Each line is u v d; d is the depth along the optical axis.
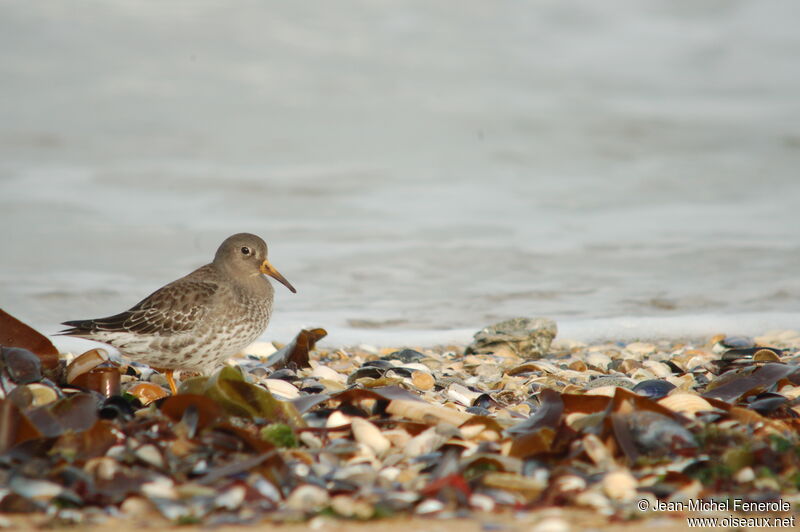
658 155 24.97
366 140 25.81
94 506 5.18
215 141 25.22
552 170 23.47
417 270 15.33
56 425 6.09
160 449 5.80
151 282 14.41
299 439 6.36
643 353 11.03
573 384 8.83
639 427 6.04
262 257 9.16
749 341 11.00
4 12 29.80
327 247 16.69
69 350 10.80
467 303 13.65
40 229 17.45
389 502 5.20
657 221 18.81
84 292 13.70
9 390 7.16
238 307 8.80
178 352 8.60
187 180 21.73
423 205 20.05
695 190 21.67
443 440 6.30
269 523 4.97
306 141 25.48
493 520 5.05
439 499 5.26
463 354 11.27
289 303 13.52
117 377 7.63
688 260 15.88
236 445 5.93
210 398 6.31
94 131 25.52
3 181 21.08
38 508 5.11
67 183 21.16
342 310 13.26
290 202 20.14
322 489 5.41
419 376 8.62
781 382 7.84
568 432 6.09
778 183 22.27
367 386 8.24
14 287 13.78
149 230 17.70
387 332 12.25
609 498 5.40
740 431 6.28
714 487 5.61
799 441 6.27
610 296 13.94
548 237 17.53
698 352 10.75
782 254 16.19
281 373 9.02
